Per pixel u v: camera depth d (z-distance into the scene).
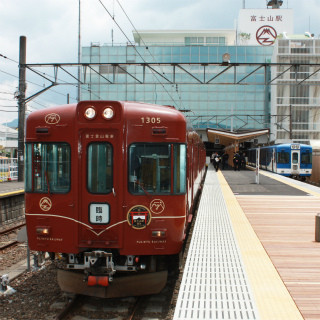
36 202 6.84
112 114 6.64
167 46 52.53
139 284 6.86
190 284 6.43
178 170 6.79
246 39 61.66
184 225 6.92
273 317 5.22
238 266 7.43
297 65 16.72
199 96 53.06
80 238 6.71
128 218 6.64
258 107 53.03
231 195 17.83
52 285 7.80
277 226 11.12
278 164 31.94
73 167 6.69
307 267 7.43
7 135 54.53
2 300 6.98
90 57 52.47
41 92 17.91
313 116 51.53
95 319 6.25
